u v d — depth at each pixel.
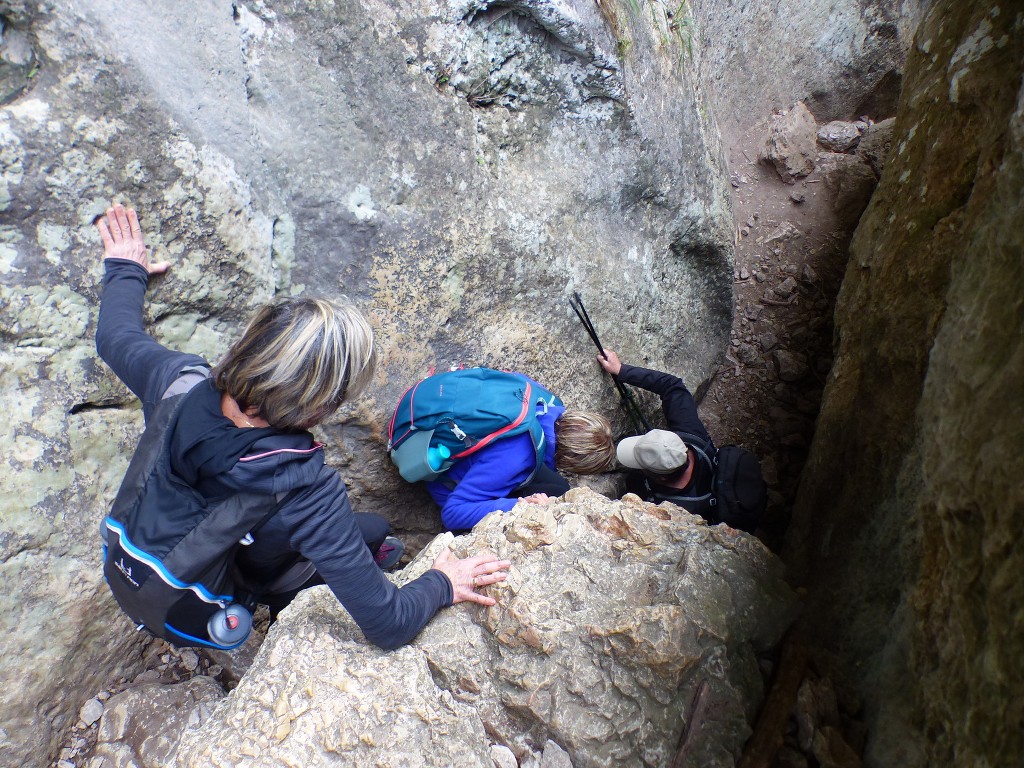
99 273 1.80
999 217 1.21
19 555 1.79
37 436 1.79
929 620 1.31
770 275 4.23
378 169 2.37
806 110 4.50
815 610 1.88
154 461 1.40
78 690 1.99
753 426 3.93
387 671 1.57
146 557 1.37
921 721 1.30
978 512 1.09
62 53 1.66
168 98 1.83
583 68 2.83
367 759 1.45
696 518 2.01
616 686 1.56
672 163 3.35
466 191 2.60
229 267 2.04
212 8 1.96
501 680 1.60
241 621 1.55
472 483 2.26
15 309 1.71
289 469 1.32
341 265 2.35
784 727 1.57
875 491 1.89
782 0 4.34
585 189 3.01
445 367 2.64
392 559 2.43
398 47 2.36
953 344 1.26
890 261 2.08
